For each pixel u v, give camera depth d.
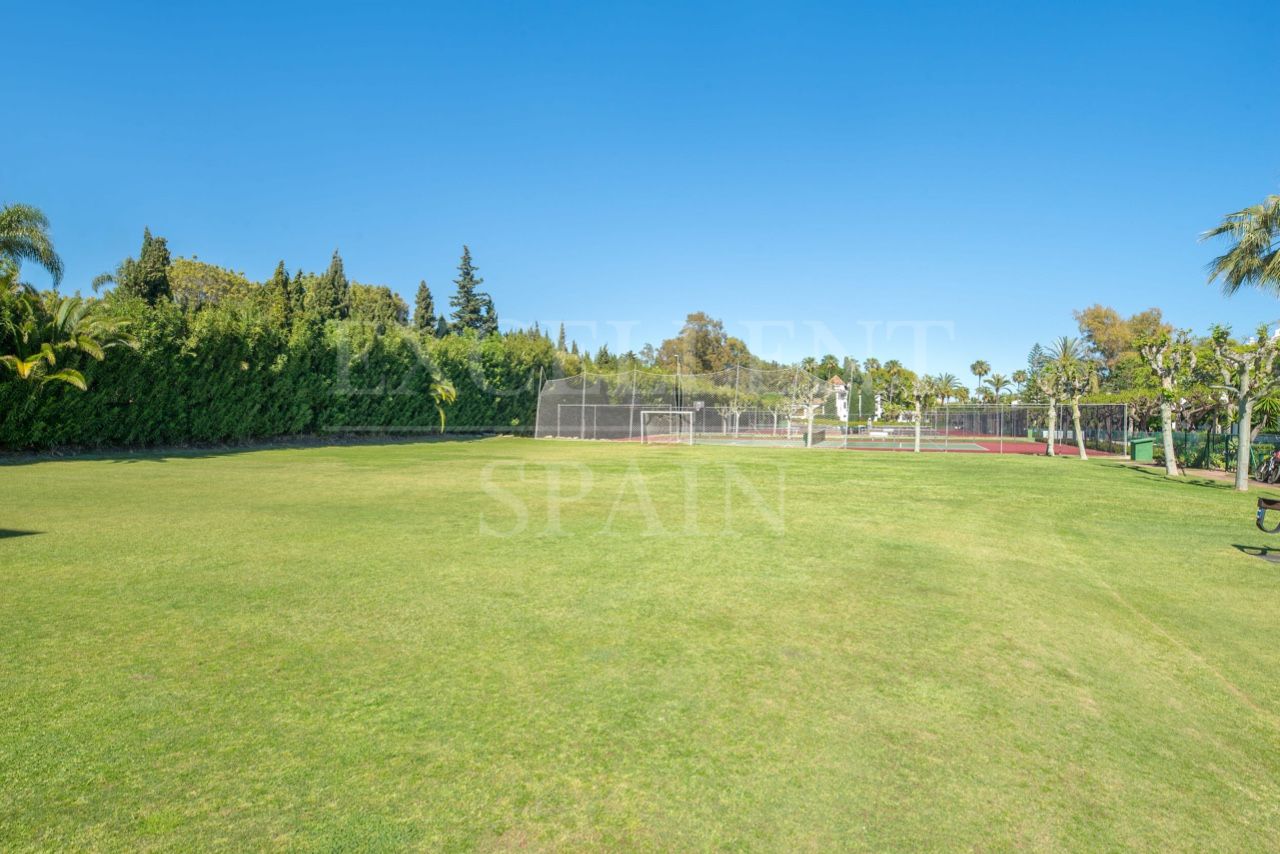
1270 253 14.83
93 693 3.48
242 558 6.51
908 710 3.50
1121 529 9.04
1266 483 15.58
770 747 3.09
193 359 22.02
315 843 2.34
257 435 25.56
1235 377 17.59
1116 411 30.11
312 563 6.35
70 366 18.16
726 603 5.29
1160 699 3.70
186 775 2.75
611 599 5.34
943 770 2.93
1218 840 2.49
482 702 3.47
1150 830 2.55
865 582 6.02
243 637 4.34
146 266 37.66
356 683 3.67
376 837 2.38
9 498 10.27
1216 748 3.18
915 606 5.32
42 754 2.88
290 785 2.69
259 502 10.23
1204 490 13.80
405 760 2.90
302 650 4.14
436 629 4.56
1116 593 5.85
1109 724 3.40
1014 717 3.45
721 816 2.56
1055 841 2.46
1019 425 47.28
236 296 50.16
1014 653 4.34
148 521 8.41
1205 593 5.87
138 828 2.41
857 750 3.08
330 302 49.47
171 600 5.10
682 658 4.13
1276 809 2.70
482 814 2.54
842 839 2.45
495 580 5.84
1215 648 4.51
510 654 4.14
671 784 2.77
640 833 2.45
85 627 4.47
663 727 3.25
